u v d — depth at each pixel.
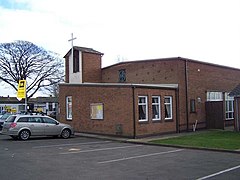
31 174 9.60
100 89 22.94
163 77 25.25
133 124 20.42
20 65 47.62
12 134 19.69
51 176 9.34
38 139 20.59
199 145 16.22
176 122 23.94
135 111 20.59
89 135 22.42
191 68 25.77
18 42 47.78
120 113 21.34
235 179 8.97
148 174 9.63
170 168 10.60
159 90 22.72
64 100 26.48
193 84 25.83
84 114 24.31
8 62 47.12
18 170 10.20
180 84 24.45
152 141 18.44
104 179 8.97
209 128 26.84
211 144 16.47
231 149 14.76
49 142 18.80
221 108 26.20
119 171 10.10
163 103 22.98
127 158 12.77
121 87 21.34
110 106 22.06
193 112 25.58
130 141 18.91
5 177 9.16
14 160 12.15
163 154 13.95
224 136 20.47
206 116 27.06
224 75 30.14
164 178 9.09
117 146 17.03
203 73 27.16
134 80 27.42
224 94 29.92
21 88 30.45
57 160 12.23
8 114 29.69
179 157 13.06
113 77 29.86
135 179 8.97
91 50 31.80
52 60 50.25
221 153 14.30
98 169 10.43
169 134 22.73
